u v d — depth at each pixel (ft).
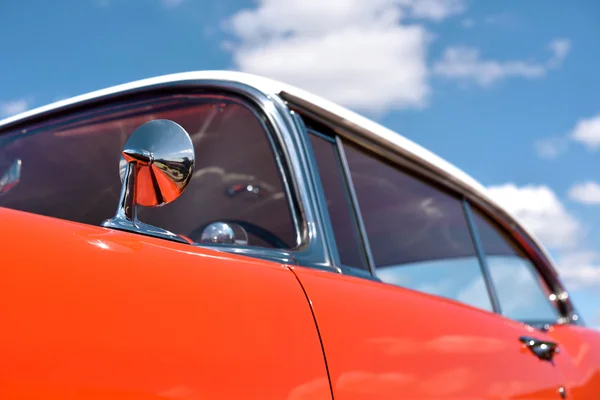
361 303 5.92
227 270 4.76
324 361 5.06
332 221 7.14
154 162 4.52
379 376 5.58
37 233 3.81
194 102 7.25
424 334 6.50
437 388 6.32
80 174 8.54
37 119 8.04
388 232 8.57
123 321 3.77
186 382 3.94
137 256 4.17
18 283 3.48
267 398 4.43
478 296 10.54
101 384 3.54
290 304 5.07
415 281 9.01
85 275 3.77
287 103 7.08
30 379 3.31
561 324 12.82
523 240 12.33
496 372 7.56
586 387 10.44
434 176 9.73
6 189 8.74
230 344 4.32
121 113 7.58
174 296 4.15
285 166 6.63
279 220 7.89
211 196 8.28
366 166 8.21
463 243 10.50
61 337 3.48
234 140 7.70
